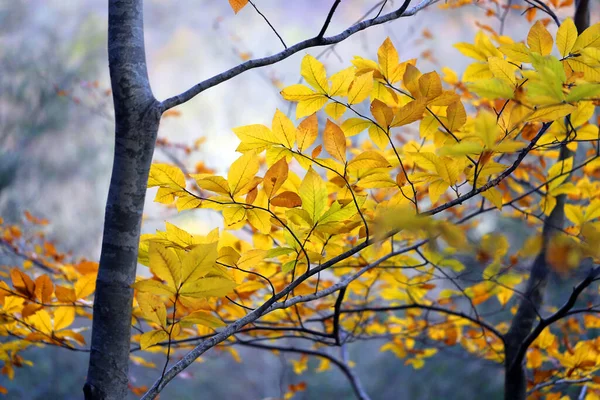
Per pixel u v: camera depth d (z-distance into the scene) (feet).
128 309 7.72
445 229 7.22
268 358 39.52
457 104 8.07
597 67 7.91
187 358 7.70
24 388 33.71
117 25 7.65
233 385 38.40
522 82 8.03
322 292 8.12
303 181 7.75
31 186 36.22
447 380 30.40
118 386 7.69
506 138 8.05
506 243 9.22
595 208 8.96
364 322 11.16
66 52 37.17
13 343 9.46
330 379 37.65
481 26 9.90
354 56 8.67
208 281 7.52
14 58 35.58
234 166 7.81
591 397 9.99
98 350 7.68
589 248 7.32
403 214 7.25
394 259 9.75
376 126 8.32
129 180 7.66
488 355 11.87
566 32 8.02
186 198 7.99
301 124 8.08
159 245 7.43
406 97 8.76
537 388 9.87
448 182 7.98
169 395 37.22
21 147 35.50
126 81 7.61
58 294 8.79
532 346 10.02
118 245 7.67
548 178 9.32
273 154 8.20
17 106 34.94
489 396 28.37
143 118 7.63
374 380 34.63
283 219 8.83
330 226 7.88
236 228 8.33
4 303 8.85
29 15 39.86
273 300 7.89
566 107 7.54
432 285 10.02
